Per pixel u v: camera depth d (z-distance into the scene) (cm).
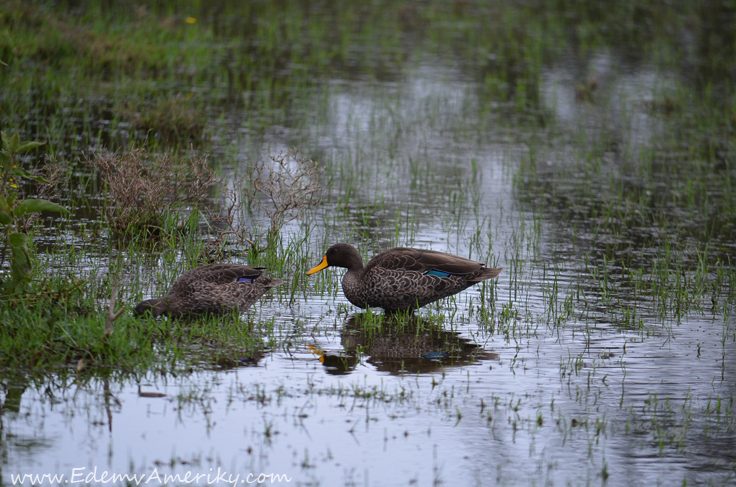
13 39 2795
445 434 906
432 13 4609
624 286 1462
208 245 1517
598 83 3356
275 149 2289
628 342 1201
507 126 2719
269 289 1370
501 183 2180
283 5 4450
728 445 899
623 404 995
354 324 1241
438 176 2216
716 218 1942
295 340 1162
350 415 941
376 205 1947
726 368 1109
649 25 4509
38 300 1137
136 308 1167
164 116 2317
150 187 1634
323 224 1770
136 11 3591
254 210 1830
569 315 1305
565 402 995
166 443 864
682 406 993
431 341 1184
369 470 829
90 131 2244
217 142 2308
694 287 1458
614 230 1830
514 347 1170
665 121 2869
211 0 4309
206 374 1030
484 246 1680
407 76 3306
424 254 1295
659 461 862
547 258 1620
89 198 1791
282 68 3256
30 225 1540
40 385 976
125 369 1024
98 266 1384
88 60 2855
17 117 2255
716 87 3350
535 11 4803
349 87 3088
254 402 961
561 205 2019
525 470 838
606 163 2392
